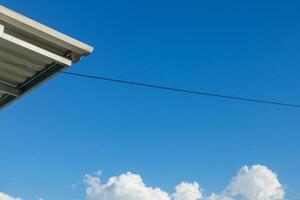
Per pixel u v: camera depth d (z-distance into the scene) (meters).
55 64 6.15
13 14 5.43
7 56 5.98
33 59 6.02
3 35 5.47
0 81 6.66
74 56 6.04
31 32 5.61
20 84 6.75
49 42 5.80
